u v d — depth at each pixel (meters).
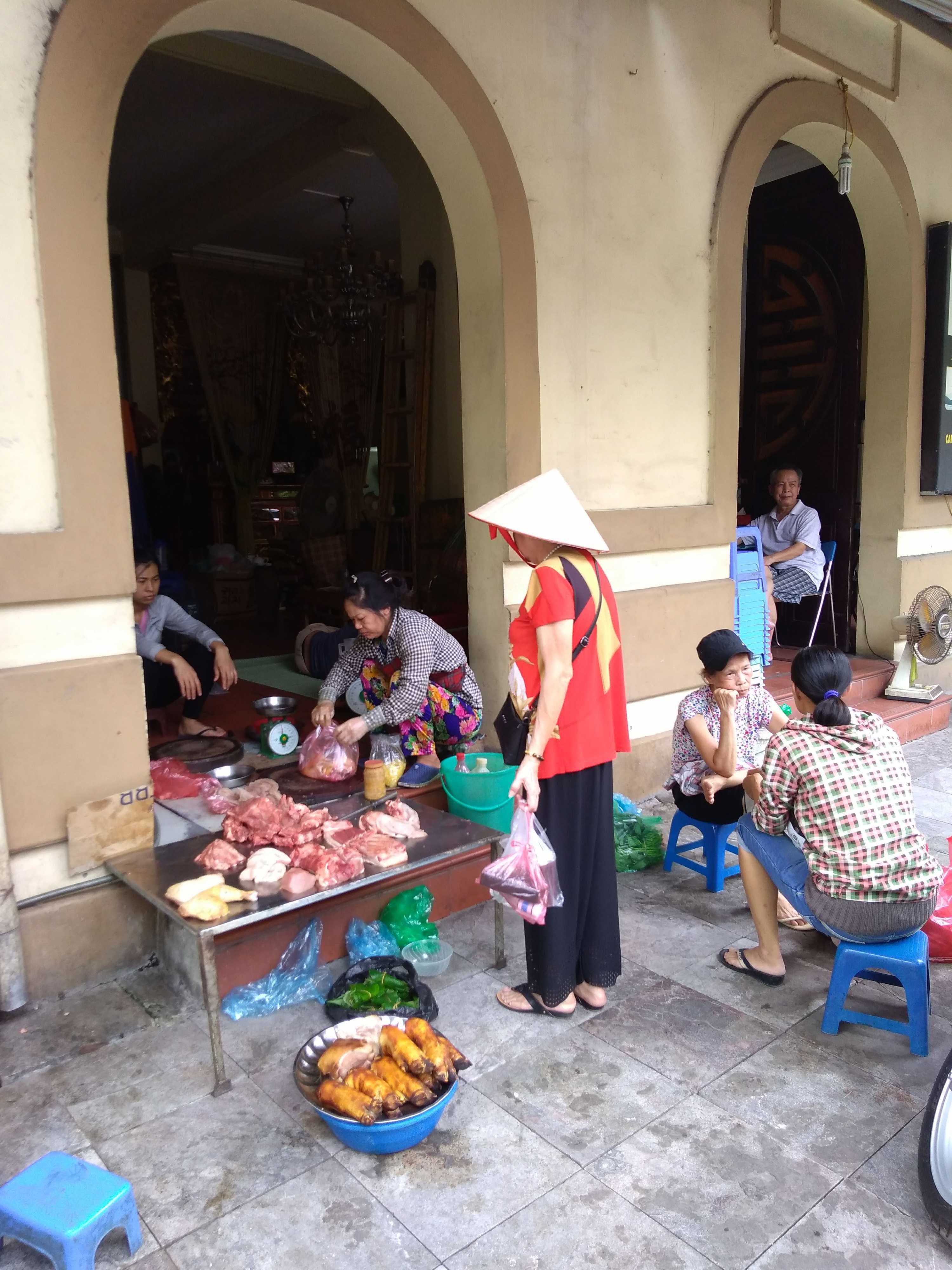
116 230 9.45
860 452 6.75
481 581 4.09
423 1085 2.18
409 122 3.69
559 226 3.98
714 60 4.56
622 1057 2.54
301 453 10.41
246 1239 1.93
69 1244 1.75
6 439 2.67
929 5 5.07
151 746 3.91
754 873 2.85
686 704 3.50
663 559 4.66
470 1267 1.85
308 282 7.31
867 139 5.54
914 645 6.00
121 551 2.87
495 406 3.88
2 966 2.69
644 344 4.42
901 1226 1.94
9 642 2.72
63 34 2.61
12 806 2.72
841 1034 2.65
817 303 6.51
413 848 2.85
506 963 3.05
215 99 6.32
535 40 3.78
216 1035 2.36
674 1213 1.98
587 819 2.63
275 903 2.46
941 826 4.32
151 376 9.95
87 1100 2.37
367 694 3.87
